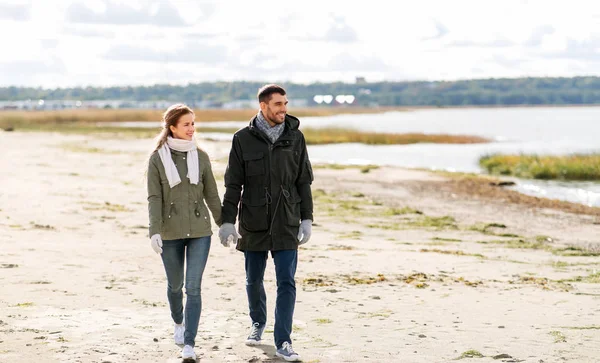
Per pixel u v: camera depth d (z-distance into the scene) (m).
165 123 6.09
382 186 27.61
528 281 10.55
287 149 6.10
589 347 6.64
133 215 16.91
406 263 11.73
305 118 168.12
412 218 19.31
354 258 12.05
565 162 34.97
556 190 28.64
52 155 37.62
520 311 8.29
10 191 20.39
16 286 8.84
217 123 134.88
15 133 69.56
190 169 6.03
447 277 10.60
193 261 6.07
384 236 15.86
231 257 11.85
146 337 6.70
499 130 95.31
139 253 11.76
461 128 101.56
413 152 51.81
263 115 6.16
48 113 130.38
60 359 5.93
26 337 6.59
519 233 17.47
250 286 6.42
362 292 9.23
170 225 6.03
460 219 19.72
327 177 30.53
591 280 10.84
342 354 6.29
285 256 6.12
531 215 21.02
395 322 7.59
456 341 6.80
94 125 104.31
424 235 16.39
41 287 8.84
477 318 7.87
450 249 14.14
